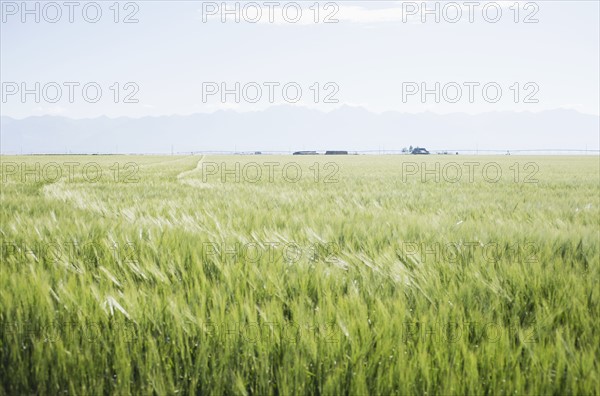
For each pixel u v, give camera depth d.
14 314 2.73
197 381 2.34
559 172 28.88
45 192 10.98
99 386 2.23
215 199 9.78
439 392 2.16
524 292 3.23
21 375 2.35
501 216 7.57
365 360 2.39
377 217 6.71
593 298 3.04
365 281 3.34
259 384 2.27
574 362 2.31
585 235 4.78
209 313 2.85
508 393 2.14
